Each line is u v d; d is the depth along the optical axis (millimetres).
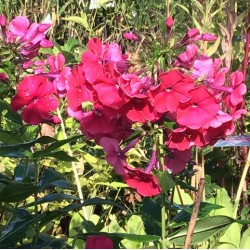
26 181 412
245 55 596
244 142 480
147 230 408
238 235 515
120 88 319
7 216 562
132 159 559
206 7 580
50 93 373
